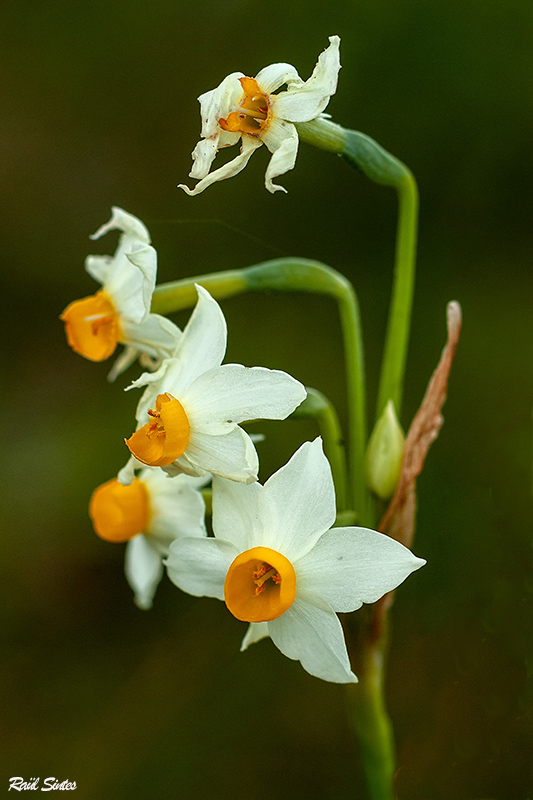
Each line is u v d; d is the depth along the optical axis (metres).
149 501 0.30
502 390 0.45
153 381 0.27
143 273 0.27
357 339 0.30
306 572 0.27
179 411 0.27
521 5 0.47
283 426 0.45
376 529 0.30
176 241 0.51
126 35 0.52
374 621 0.29
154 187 0.52
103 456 0.47
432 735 0.32
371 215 0.49
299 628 0.27
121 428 0.47
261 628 0.28
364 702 0.30
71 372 0.50
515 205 0.48
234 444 0.27
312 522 0.27
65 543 0.45
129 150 0.52
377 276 0.49
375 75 0.49
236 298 0.49
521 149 0.48
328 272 0.30
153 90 0.52
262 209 0.50
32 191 0.52
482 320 0.47
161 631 0.43
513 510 0.35
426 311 0.48
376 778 0.30
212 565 0.27
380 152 0.29
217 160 0.49
